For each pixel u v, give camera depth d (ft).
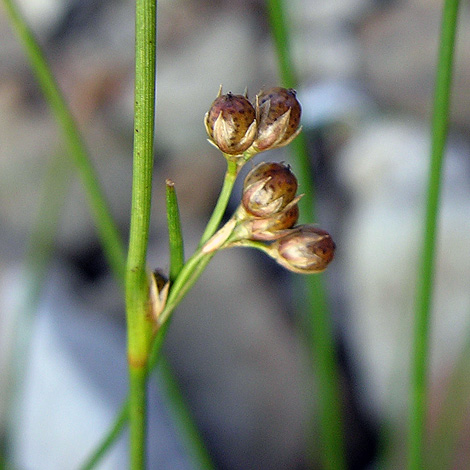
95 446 0.39
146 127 0.18
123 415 0.24
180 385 0.44
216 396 0.44
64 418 0.40
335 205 0.57
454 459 0.35
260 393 0.44
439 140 0.23
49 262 0.50
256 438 0.43
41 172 0.58
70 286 0.50
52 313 0.45
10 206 0.56
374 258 0.47
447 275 0.45
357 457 0.43
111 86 0.68
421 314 0.24
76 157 0.25
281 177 0.20
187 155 0.64
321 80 0.66
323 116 0.52
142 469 0.20
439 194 0.23
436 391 0.41
